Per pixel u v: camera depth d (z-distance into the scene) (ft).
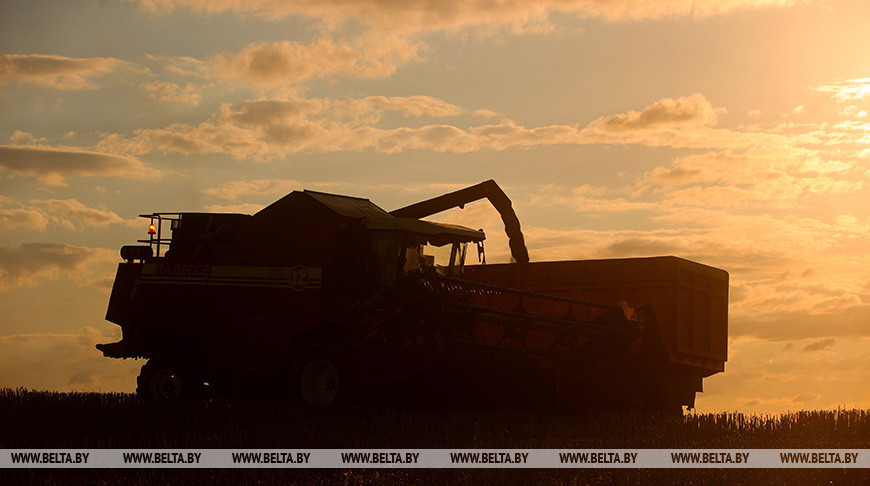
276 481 29.96
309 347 52.42
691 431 45.37
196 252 58.70
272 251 55.21
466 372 49.70
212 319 56.44
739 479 31.27
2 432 39.01
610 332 58.44
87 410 46.39
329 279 53.31
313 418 44.19
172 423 42.39
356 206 58.13
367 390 50.24
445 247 58.44
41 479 29.32
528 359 52.54
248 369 54.95
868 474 32.94
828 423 49.47
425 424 42.57
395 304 52.95
